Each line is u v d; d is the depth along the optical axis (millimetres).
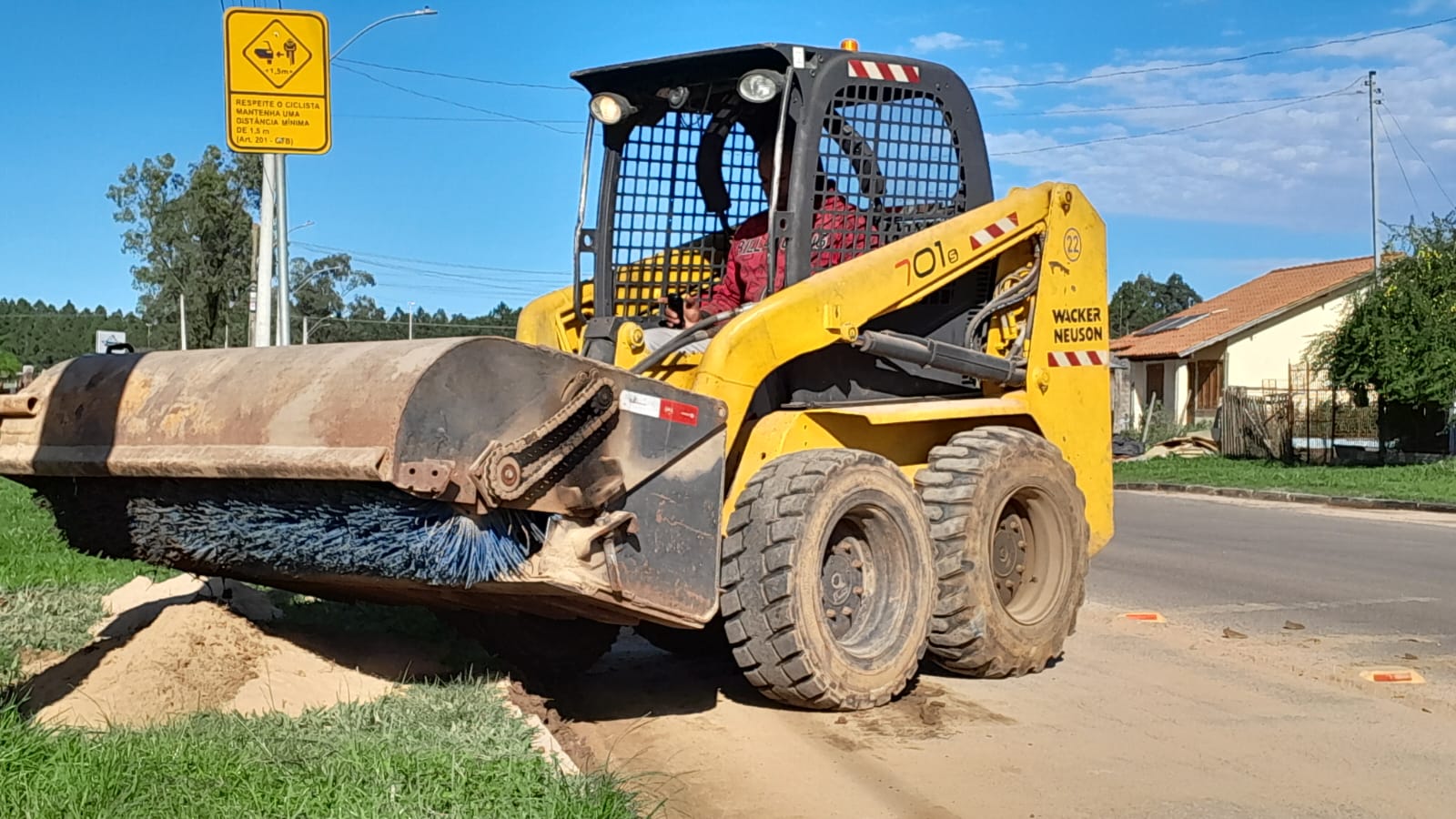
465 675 5867
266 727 4746
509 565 4703
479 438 4531
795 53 6410
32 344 96312
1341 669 7148
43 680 5449
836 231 6664
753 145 7309
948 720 5930
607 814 4098
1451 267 23844
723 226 7289
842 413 6379
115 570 8695
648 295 7152
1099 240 7750
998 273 7418
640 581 5027
